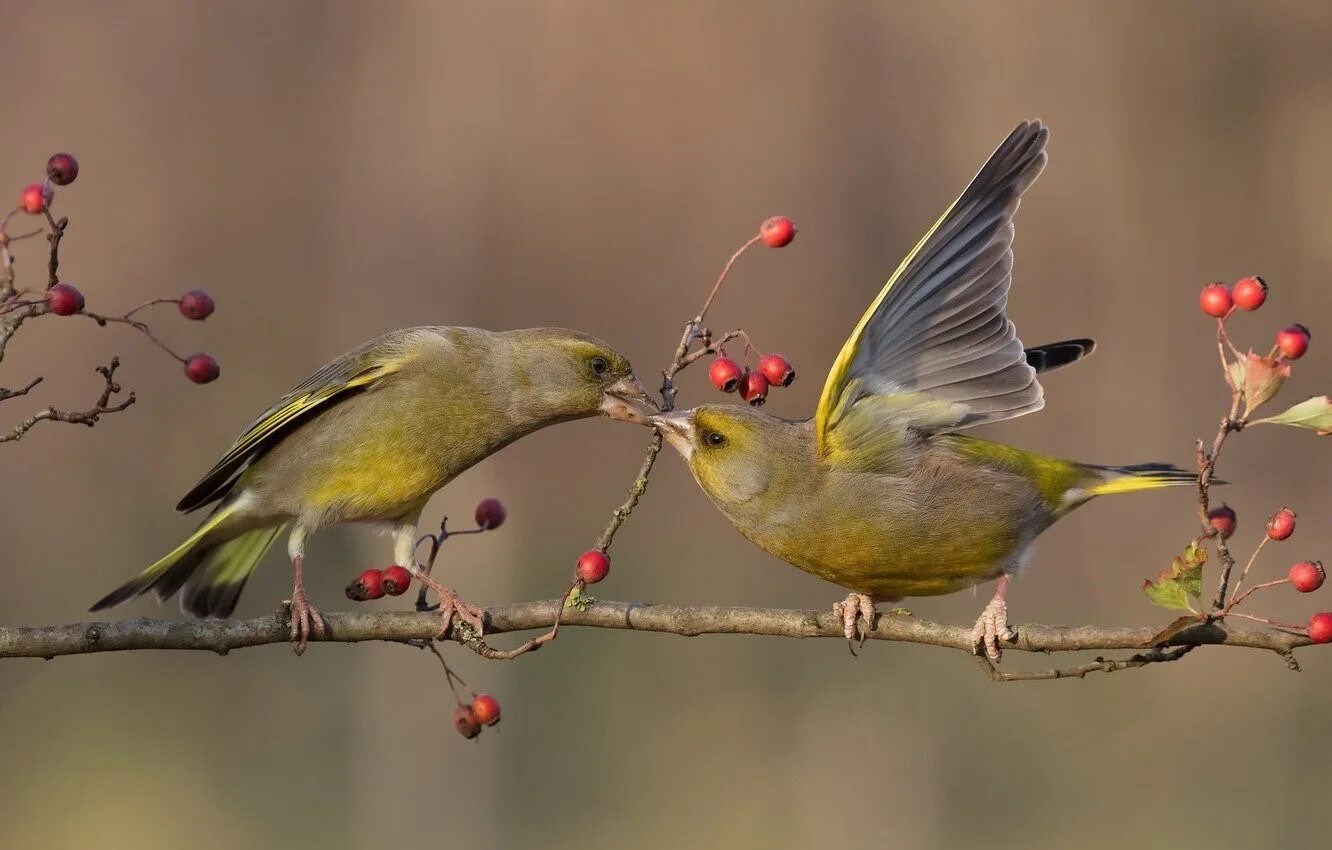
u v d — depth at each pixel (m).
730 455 6.09
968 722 15.31
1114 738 15.12
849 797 14.59
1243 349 20.58
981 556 6.16
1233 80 21.50
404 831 14.63
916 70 20.88
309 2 20.02
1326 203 21.34
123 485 18.64
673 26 19.58
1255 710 15.44
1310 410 5.10
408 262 18.78
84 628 5.84
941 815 14.45
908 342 5.93
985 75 21.02
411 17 19.28
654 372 19.17
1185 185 21.38
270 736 15.62
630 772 15.02
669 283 19.33
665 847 14.23
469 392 7.00
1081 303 21.09
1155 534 18.58
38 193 5.43
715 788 14.78
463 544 15.26
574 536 17.97
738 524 6.21
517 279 18.92
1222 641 5.34
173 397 19.22
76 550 17.94
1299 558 18.59
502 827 14.75
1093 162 21.25
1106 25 21.25
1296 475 19.42
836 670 16.19
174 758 15.42
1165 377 20.64
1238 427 5.16
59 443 18.56
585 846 14.47
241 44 20.25
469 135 18.94
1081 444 20.17
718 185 19.61
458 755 14.89
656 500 18.31
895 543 6.06
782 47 20.09
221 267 19.80
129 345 19.28
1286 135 21.39
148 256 19.80
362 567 16.03
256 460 7.08
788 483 6.06
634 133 19.34
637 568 17.59
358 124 19.30
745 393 6.02
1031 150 5.80
